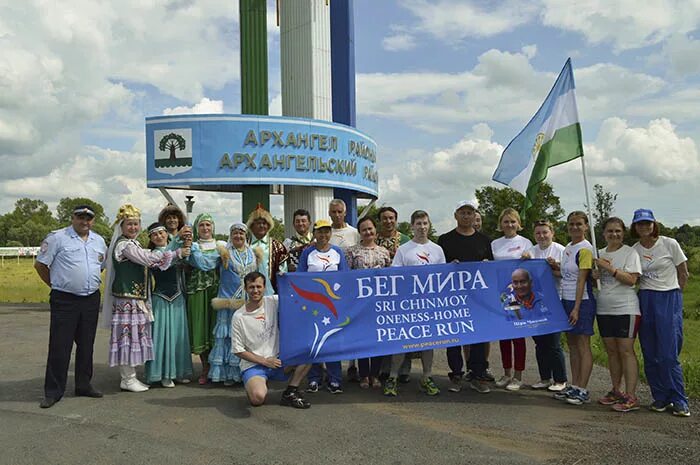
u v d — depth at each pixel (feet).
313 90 52.90
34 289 88.63
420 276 21.99
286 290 20.74
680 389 19.45
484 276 22.52
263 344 20.62
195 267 23.73
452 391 22.89
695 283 84.53
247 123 48.93
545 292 22.45
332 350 20.72
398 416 19.45
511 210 24.45
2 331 40.29
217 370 23.02
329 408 20.38
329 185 51.85
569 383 24.48
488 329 22.08
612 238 20.33
